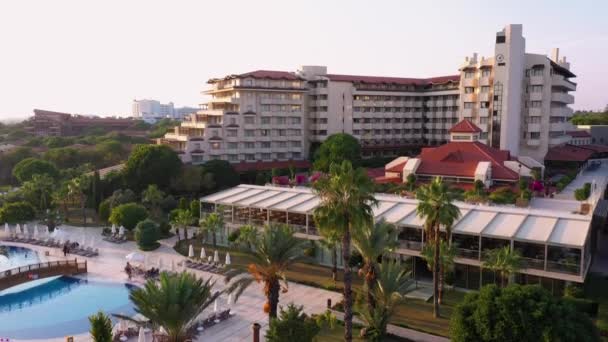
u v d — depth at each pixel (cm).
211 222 6081
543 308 2844
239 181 10600
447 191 3984
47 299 4522
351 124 13425
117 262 5638
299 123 12744
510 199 7056
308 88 13225
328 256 5512
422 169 9100
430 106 14088
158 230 6397
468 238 4978
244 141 11869
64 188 8094
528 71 11169
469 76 11725
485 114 11331
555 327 2800
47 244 6344
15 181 12294
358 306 4025
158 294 2905
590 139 15300
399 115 14175
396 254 5047
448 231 4269
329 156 10912
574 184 9100
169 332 3014
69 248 6053
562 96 11331
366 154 13800
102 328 2861
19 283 4750
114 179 9150
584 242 4172
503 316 2892
